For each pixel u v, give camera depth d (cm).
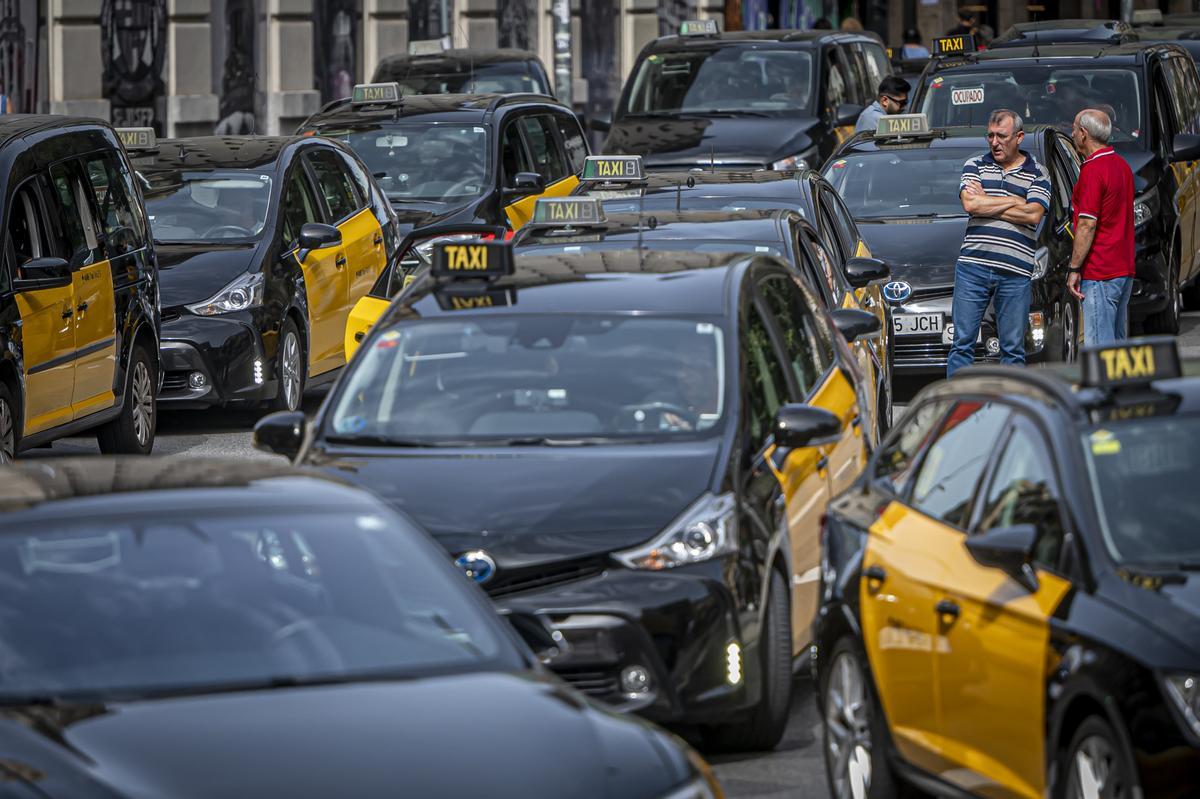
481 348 2362
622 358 2319
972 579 1731
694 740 2178
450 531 2058
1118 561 1619
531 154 5559
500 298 2452
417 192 5284
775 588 2141
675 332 2350
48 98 7375
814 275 3170
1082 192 4122
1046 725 1602
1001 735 1673
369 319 4047
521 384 2303
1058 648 1591
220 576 1509
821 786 2023
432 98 5638
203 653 1439
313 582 1526
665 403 2247
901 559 1845
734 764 2111
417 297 2492
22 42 7244
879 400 3509
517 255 2773
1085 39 6494
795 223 3184
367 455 2222
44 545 1517
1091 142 4134
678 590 2020
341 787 1255
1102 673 1532
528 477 2134
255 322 4375
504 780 1281
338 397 2347
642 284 2462
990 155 4112
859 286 3434
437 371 2344
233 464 1709
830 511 2034
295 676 1429
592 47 10138
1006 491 1759
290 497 1614
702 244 3016
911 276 4434
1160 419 1717
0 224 3488
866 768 1916
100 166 3947
